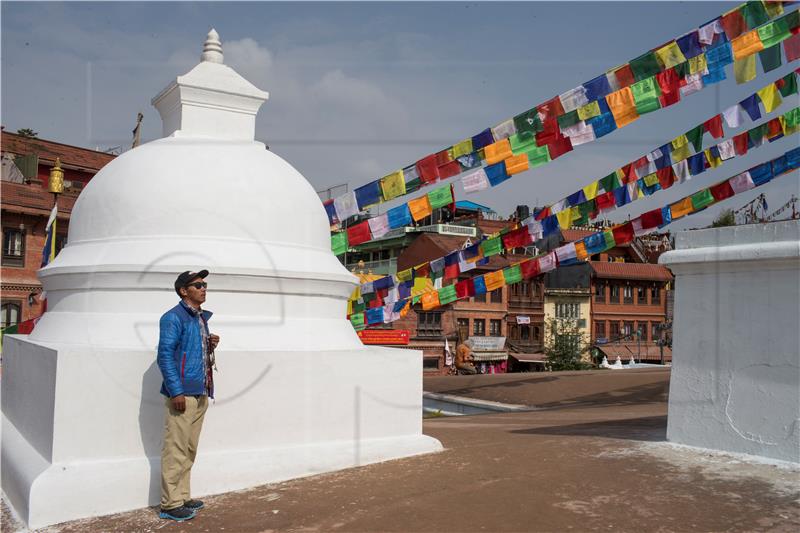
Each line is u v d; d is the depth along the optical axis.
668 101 8.95
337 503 5.14
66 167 33.38
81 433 5.12
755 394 6.03
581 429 8.67
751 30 8.84
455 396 17.64
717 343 6.38
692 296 6.63
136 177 6.61
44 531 4.71
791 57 8.99
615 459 6.27
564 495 5.17
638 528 4.42
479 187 9.50
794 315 5.76
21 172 31.39
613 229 12.88
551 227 12.45
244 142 7.39
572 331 46.44
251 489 5.58
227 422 5.70
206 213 6.46
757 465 5.75
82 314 6.28
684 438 6.67
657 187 11.81
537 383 18.25
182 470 4.93
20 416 6.28
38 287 30.00
